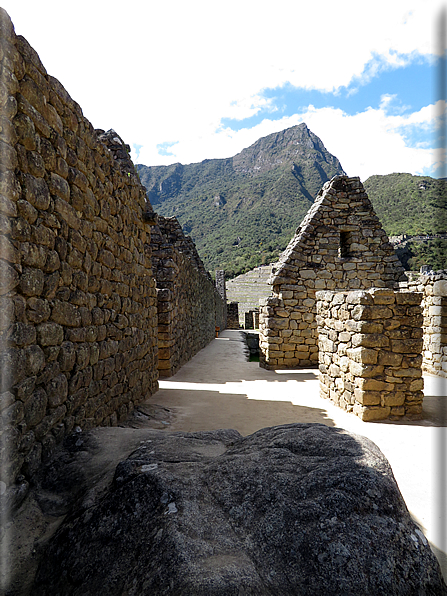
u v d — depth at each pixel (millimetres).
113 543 1910
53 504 2434
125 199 5121
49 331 2904
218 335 24500
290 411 5602
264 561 1691
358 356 5238
